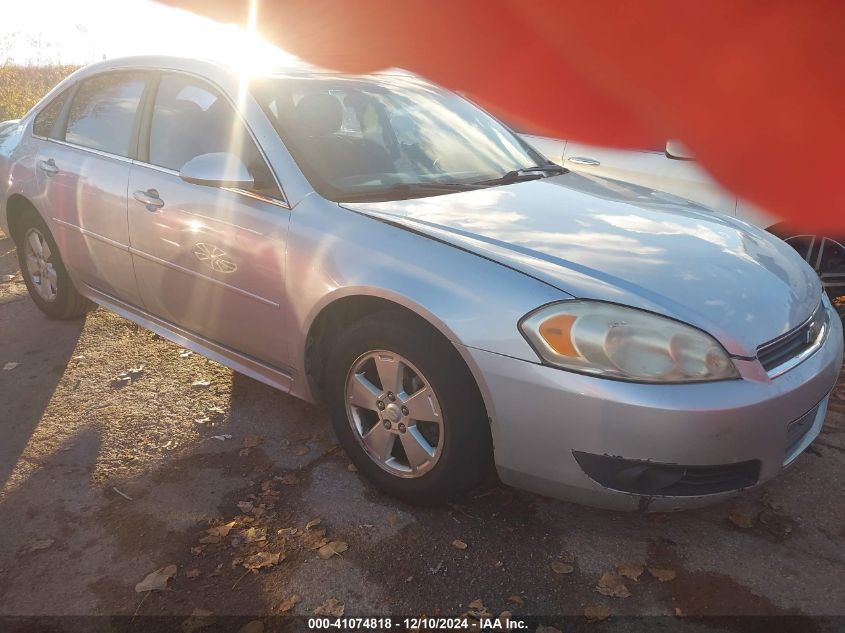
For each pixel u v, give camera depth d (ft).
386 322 8.11
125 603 7.24
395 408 8.32
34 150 13.39
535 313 7.23
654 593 7.34
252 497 8.84
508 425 7.43
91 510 8.64
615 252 8.07
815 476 9.27
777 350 7.50
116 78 12.26
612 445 7.00
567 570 7.63
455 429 7.79
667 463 6.95
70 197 12.27
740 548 7.99
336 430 9.11
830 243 14.25
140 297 11.60
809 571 7.64
